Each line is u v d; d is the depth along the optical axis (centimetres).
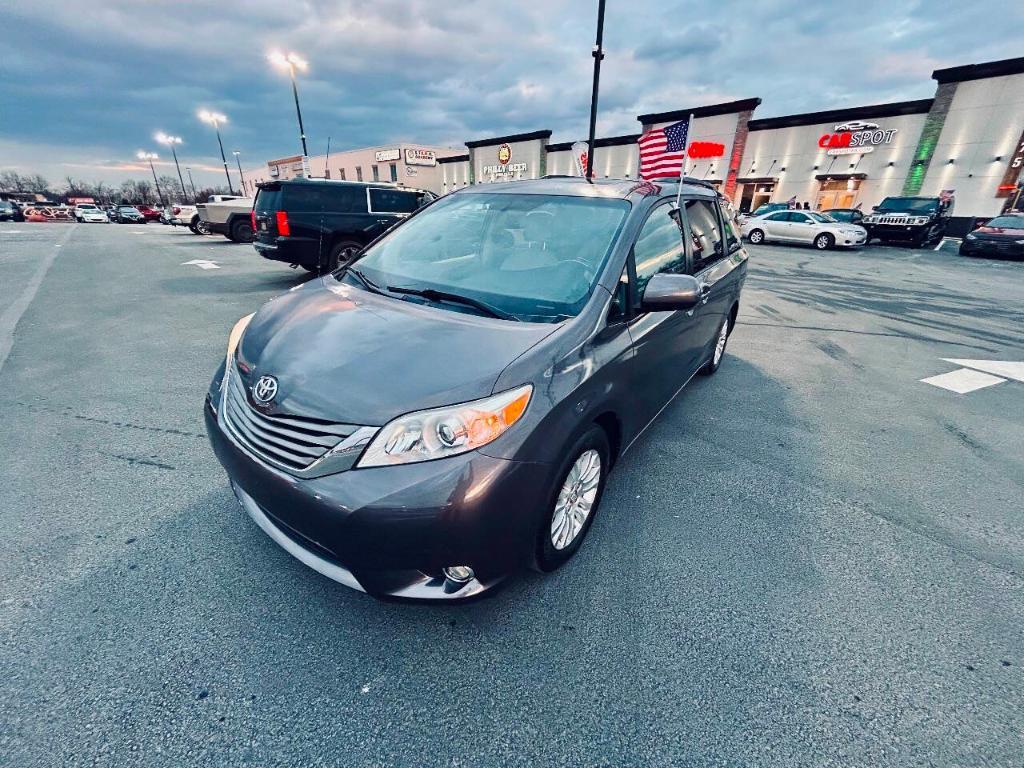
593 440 210
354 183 846
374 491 153
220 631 183
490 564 167
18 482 269
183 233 2256
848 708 163
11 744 144
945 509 274
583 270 230
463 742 150
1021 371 505
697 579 217
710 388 439
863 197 2373
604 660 177
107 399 377
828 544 243
